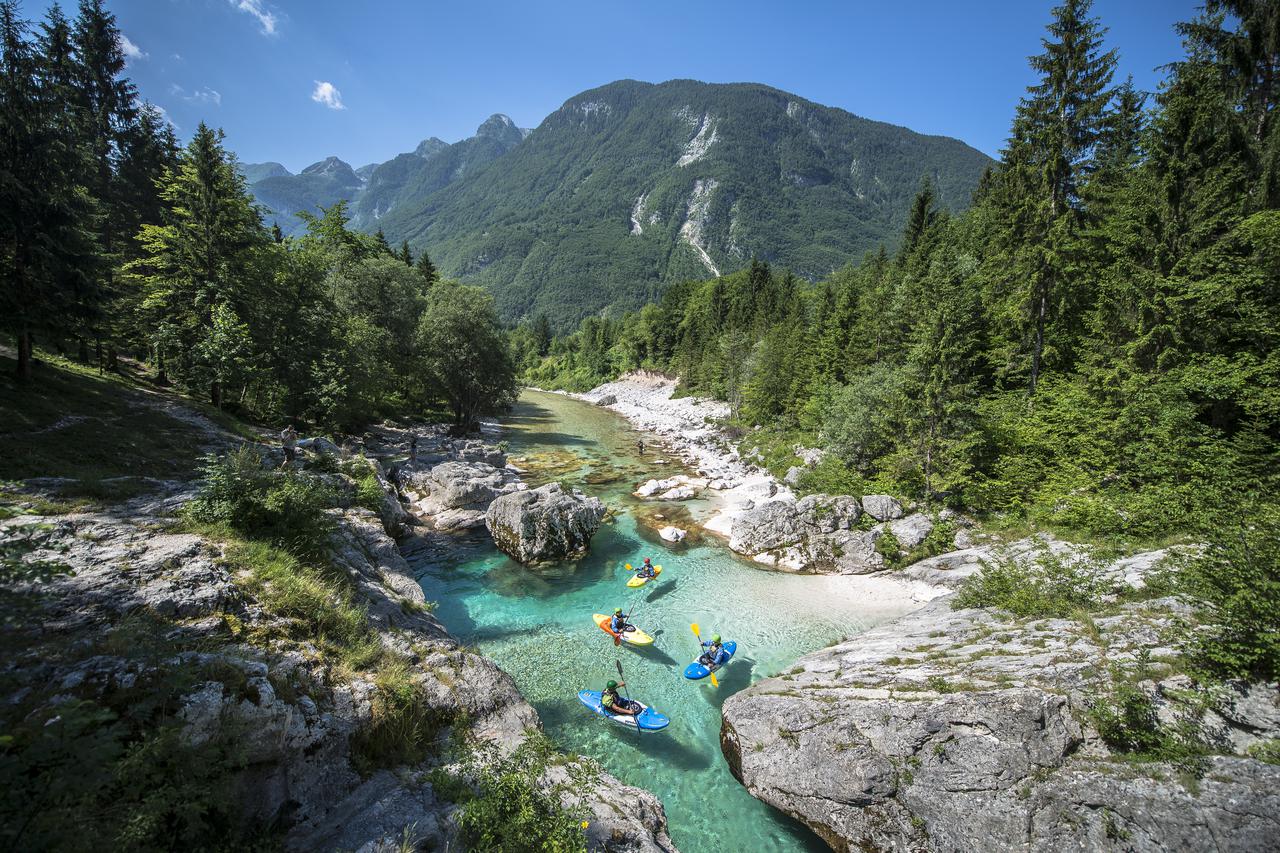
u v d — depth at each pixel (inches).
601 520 1025.5
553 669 601.3
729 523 1063.6
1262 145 856.9
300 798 296.5
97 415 839.7
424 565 831.1
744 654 641.6
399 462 1229.7
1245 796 288.8
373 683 384.8
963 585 653.3
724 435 2003.0
